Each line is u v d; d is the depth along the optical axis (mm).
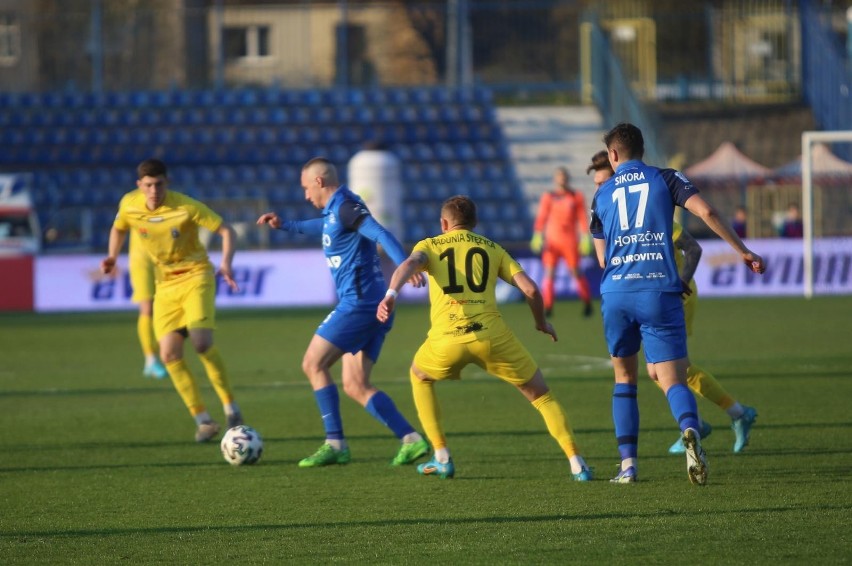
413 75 128875
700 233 92312
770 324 61000
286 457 28031
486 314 23844
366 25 120188
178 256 31031
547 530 19469
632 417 23688
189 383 30766
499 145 108500
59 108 108312
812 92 111750
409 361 48938
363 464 26875
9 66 115188
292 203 101562
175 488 24172
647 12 134250
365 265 26812
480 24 117438
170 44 114625
